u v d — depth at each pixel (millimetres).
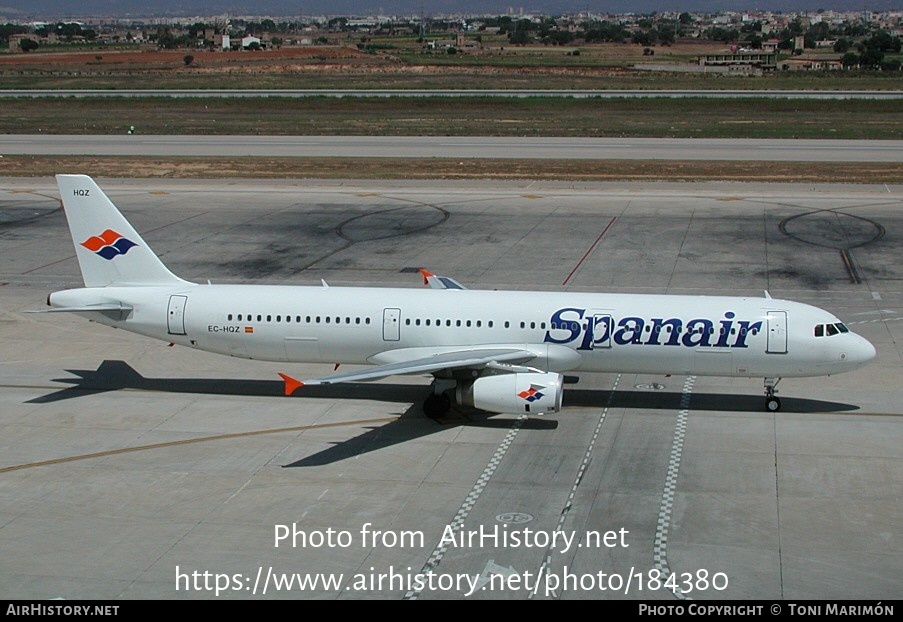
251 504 34438
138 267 45750
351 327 43781
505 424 42031
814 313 42031
